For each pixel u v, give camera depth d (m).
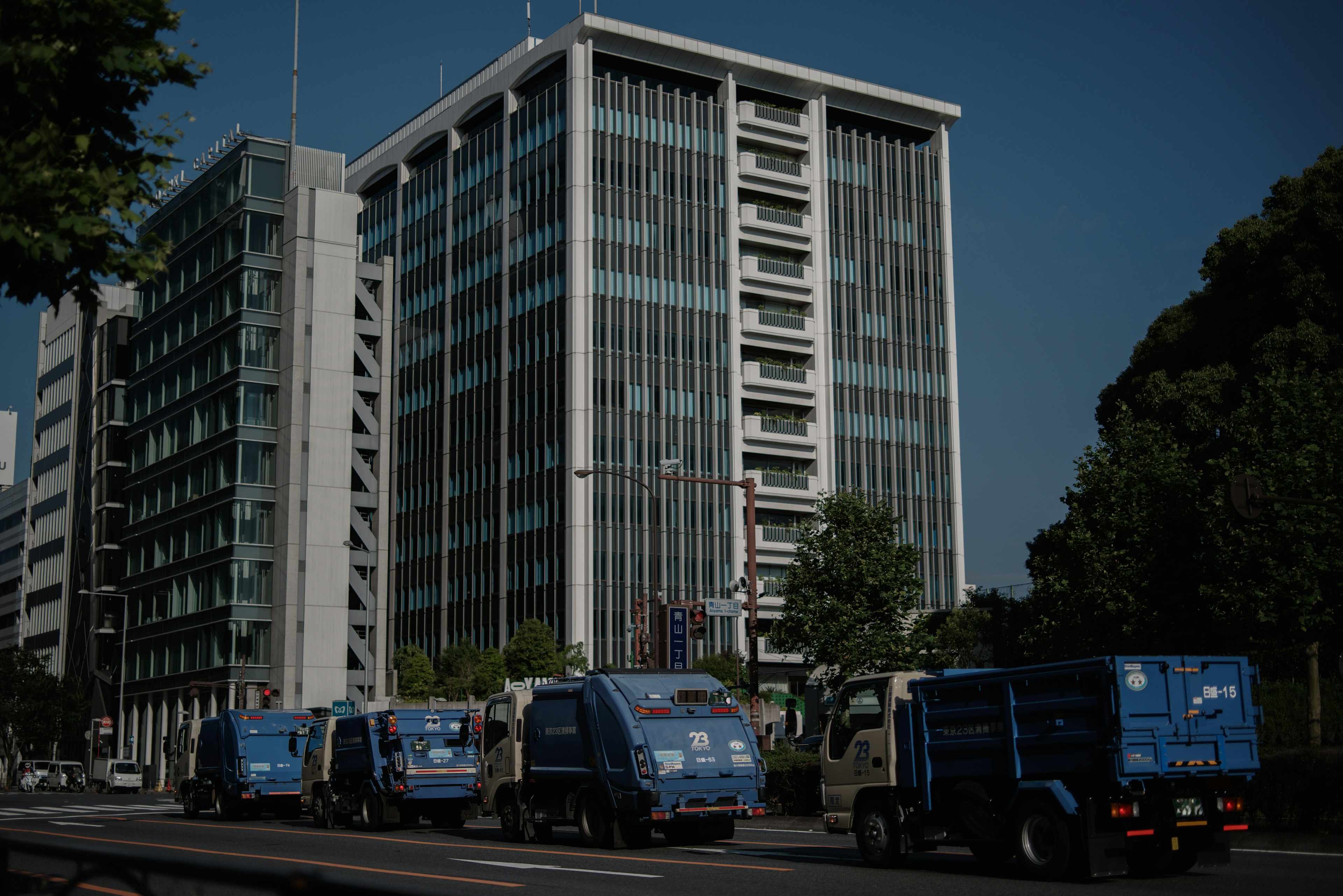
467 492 96.69
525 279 93.44
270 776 32.50
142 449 90.94
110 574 93.44
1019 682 15.08
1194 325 46.69
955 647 52.78
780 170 97.19
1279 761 20.02
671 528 88.81
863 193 100.69
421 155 108.38
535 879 15.39
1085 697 14.31
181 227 87.81
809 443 94.69
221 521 77.50
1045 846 14.57
